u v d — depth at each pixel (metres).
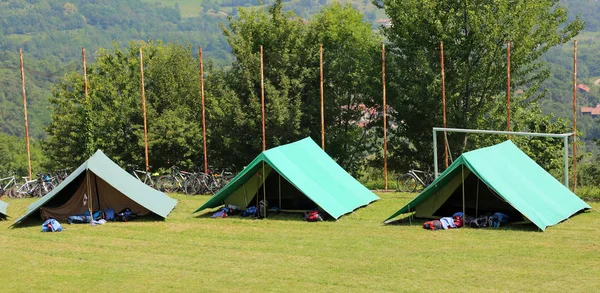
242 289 15.36
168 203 25.44
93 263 18.20
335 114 41.00
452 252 18.16
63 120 41.31
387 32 40.66
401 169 41.12
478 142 38.72
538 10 37.50
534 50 38.22
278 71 40.41
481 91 39.00
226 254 18.75
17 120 80.62
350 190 25.83
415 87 37.78
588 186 31.62
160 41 48.69
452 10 37.50
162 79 44.00
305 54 41.50
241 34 42.97
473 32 37.47
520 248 18.39
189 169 39.59
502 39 37.44
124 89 43.19
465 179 22.36
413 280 15.62
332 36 43.44
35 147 75.69
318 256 18.20
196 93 43.84
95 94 42.50
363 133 42.22
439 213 22.78
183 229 22.41
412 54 38.91
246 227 22.50
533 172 23.59
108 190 24.69
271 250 19.06
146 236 21.44
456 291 14.70
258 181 24.77
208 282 16.00
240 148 40.38
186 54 47.25
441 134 38.81
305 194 23.48
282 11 43.50
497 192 21.11
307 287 15.36
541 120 41.12
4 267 18.00
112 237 21.44
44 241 21.14
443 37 37.59
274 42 41.84
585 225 21.27
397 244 19.33
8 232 22.72
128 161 40.47
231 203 25.16
